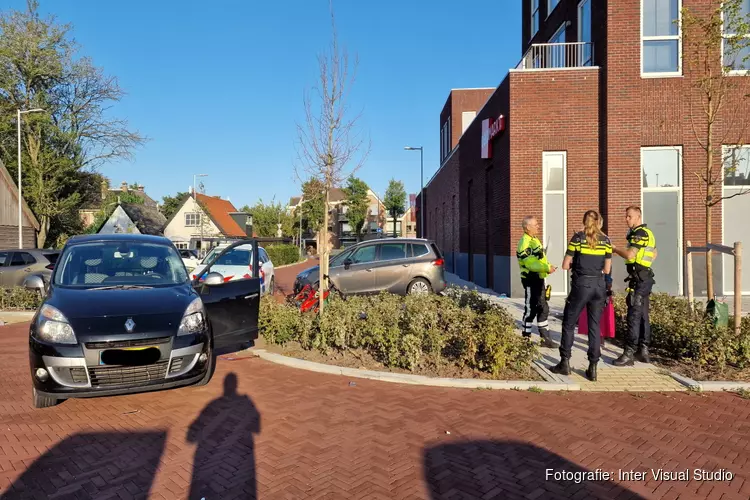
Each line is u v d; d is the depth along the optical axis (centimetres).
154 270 611
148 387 478
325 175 816
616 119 1255
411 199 5434
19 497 332
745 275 1248
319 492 336
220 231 4900
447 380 570
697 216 1244
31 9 3120
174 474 363
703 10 1238
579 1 1459
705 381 560
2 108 3050
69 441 423
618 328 771
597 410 487
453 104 3061
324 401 520
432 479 353
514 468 369
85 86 3394
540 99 1313
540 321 733
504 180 1384
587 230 571
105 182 4334
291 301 932
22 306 1260
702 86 779
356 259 1179
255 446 411
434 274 1161
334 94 815
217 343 651
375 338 650
